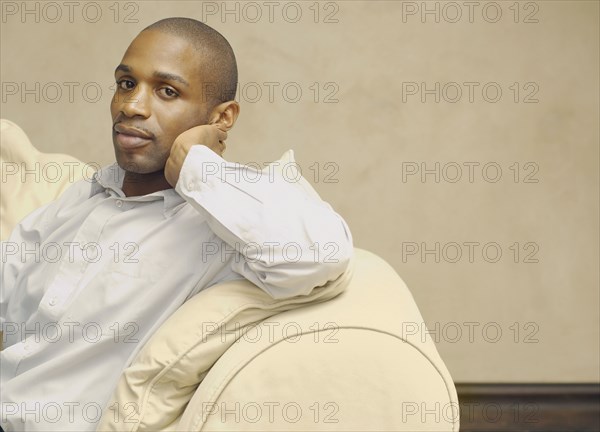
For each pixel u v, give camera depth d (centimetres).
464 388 396
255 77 387
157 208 200
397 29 386
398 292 198
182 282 192
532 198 391
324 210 181
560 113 388
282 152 388
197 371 176
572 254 394
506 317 396
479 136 389
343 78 387
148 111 193
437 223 392
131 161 195
